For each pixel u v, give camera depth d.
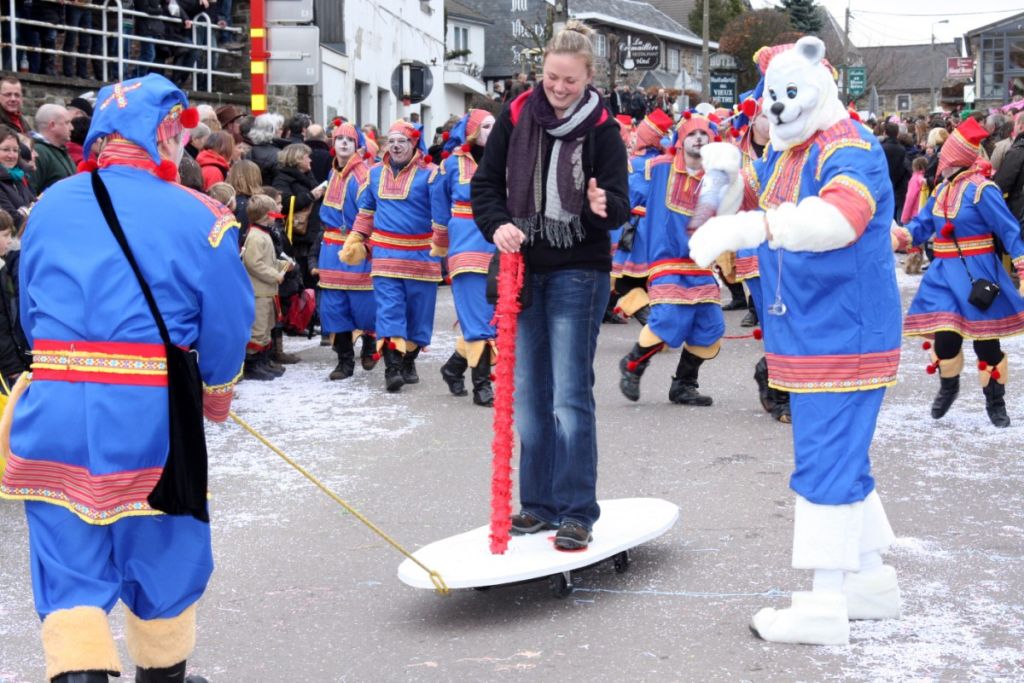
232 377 3.88
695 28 73.19
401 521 6.43
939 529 6.08
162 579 3.70
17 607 5.29
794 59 4.58
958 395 9.52
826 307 4.54
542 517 5.50
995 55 63.72
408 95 19.19
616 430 8.52
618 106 22.34
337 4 24.67
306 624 4.99
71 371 3.60
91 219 3.67
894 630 4.74
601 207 5.01
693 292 9.06
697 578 5.39
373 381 10.70
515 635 4.80
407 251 10.02
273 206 10.65
